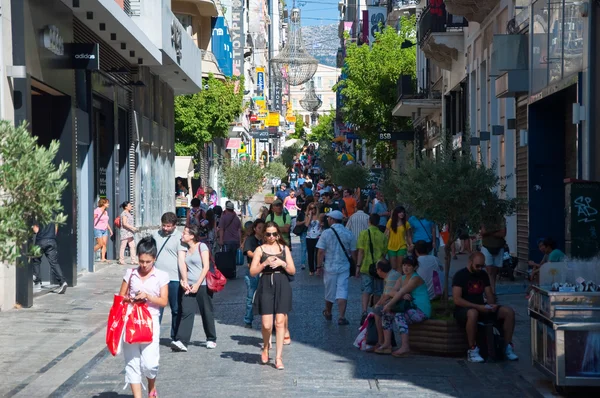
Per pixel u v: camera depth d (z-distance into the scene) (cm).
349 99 5406
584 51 1664
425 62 4869
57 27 2039
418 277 1338
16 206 833
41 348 1348
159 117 3884
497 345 1286
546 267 1134
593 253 1455
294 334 1527
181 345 1356
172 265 1367
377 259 1630
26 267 1778
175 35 3425
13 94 1767
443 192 1473
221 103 5038
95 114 2791
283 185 3712
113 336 955
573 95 1897
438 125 4428
